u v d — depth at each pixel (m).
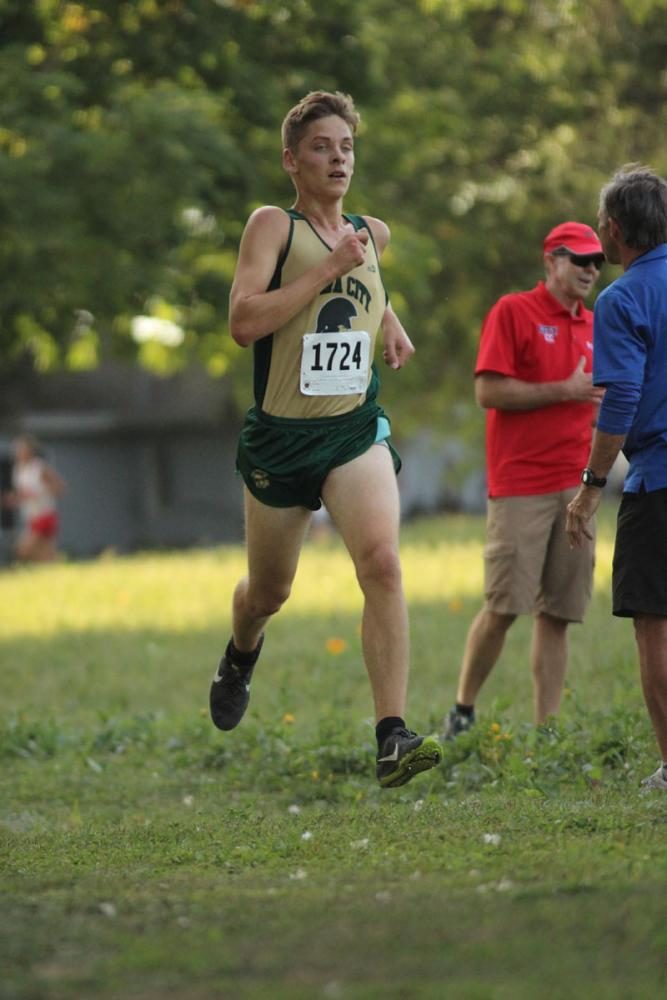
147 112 59.41
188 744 28.50
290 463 17.95
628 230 18.36
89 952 11.90
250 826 19.38
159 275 60.88
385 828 18.12
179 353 82.75
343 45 69.38
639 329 18.03
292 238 17.89
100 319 63.03
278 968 11.23
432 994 10.34
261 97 65.81
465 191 91.88
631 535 18.36
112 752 29.22
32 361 143.88
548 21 90.00
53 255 59.09
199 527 151.75
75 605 57.84
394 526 17.80
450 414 110.25
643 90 90.06
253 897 13.82
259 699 34.41
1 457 144.62
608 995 10.28
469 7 85.50
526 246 92.31
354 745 25.05
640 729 22.97
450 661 37.12
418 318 90.12
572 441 23.89
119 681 40.03
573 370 23.89
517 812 18.27
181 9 65.00
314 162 17.94
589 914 12.26
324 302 17.88
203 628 49.12
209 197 63.31
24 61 59.66
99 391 152.75
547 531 23.80
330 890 14.05
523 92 88.31
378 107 71.56
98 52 64.25
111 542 151.62
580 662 34.19
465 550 68.31
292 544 18.61
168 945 11.91
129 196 58.81
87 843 18.84
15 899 14.15
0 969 11.44
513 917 12.33
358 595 53.94
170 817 21.89
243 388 102.06
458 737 23.11
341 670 37.50
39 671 42.41
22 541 87.31
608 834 16.19
